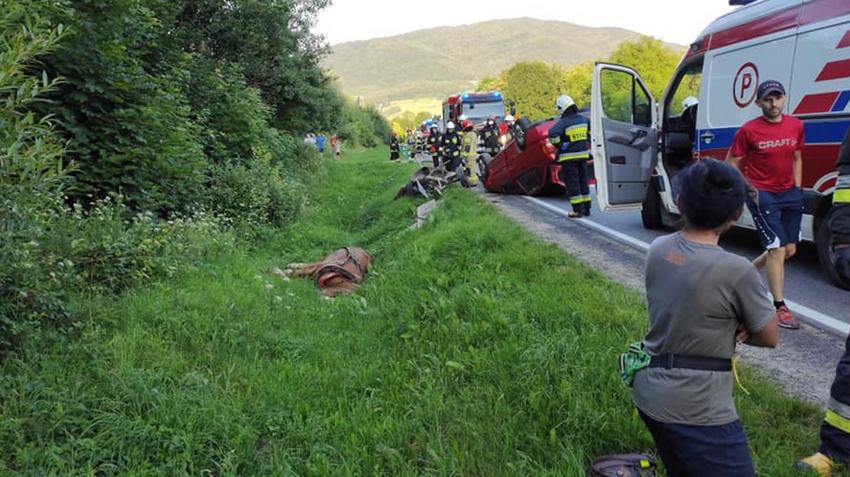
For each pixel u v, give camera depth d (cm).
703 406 226
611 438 332
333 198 1831
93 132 782
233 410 370
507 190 1368
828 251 598
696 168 230
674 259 232
